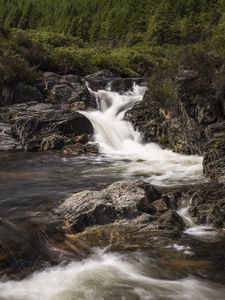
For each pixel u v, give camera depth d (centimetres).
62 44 5800
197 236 1003
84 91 3125
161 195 1216
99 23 8938
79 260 855
